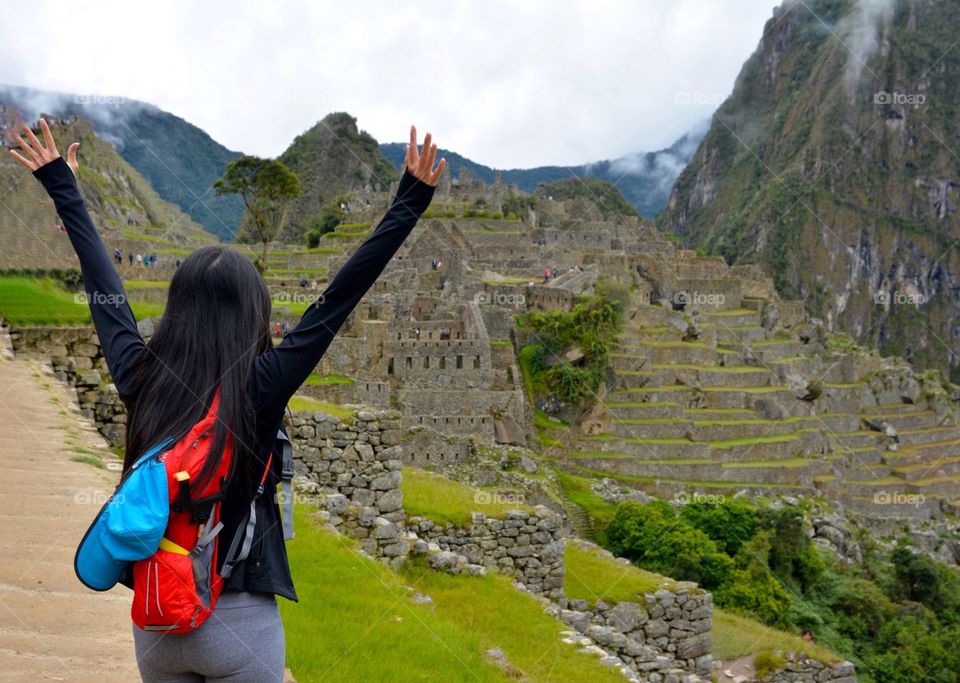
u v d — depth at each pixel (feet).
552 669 55.16
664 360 312.71
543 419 268.21
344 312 18.44
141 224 363.56
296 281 262.26
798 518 193.88
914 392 391.86
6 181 110.93
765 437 288.71
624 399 282.77
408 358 228.22
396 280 310.45
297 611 43.60
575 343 282.56
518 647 58.54
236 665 17.19
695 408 294.66
